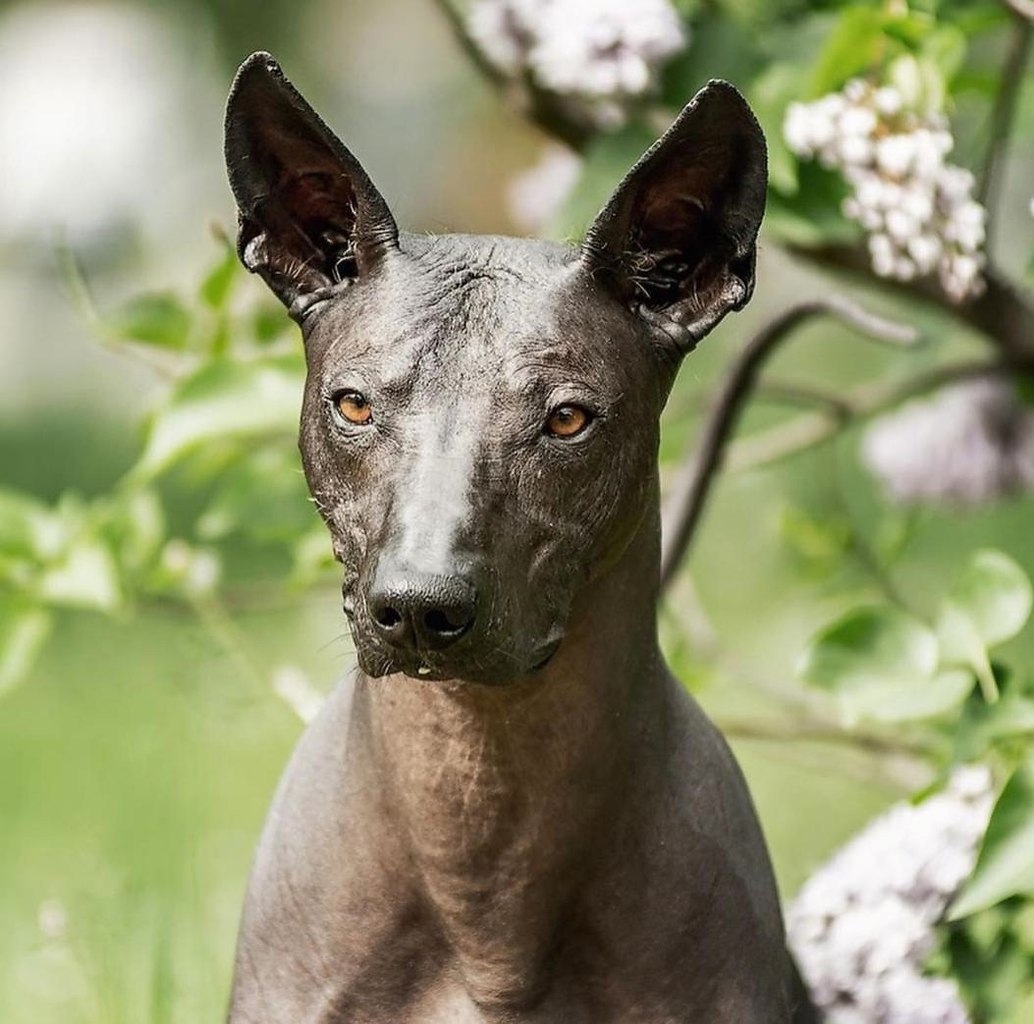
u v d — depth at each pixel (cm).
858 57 870
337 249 661
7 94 2481
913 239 855
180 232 2383
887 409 1084
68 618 1683
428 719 657
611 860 673
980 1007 813
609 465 622
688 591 1137
